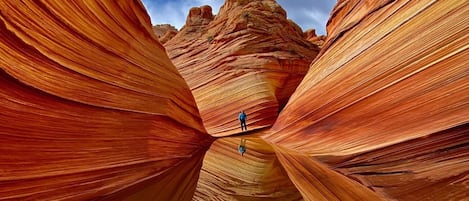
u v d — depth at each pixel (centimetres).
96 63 559
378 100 669
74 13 532
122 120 577
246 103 2150
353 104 758
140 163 597
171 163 751
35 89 393
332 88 909
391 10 765
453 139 439
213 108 2242
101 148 498
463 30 526
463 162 412
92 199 450
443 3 591
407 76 614
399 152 511
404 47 657
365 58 790
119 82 618
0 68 340
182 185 862
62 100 440
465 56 505
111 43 641
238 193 1232
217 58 2531
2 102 340
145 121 662
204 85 2444
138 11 884
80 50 523
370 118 663
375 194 509
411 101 571
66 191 407
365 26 879
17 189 341
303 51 2811
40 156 379
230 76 2341
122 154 550
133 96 653
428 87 550
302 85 1318
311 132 915
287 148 1041
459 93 483
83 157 452
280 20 2948
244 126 1912
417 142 488
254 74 2294
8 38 366
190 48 2964
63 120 432
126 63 680
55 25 472
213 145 1627
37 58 412
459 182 402
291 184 1252
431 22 605
